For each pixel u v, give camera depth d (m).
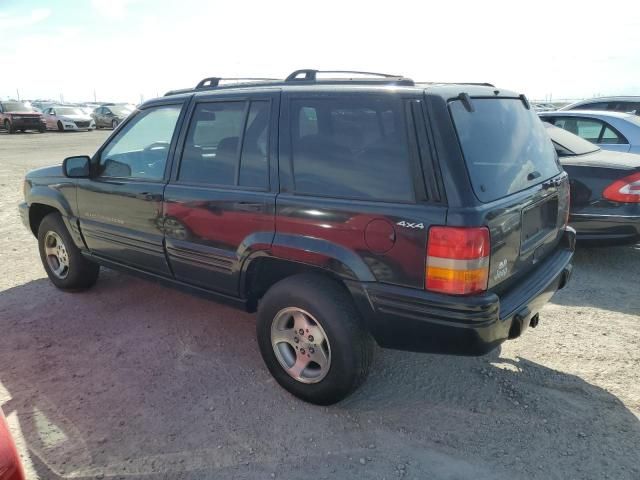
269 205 3.00
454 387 3.25
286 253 2.94
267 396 3.16
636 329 3.99
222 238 3.29
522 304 2.74
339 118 2.80
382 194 2.61
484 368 3.47
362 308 2.72
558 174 3.49
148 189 3.71
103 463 2.59
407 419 2.94
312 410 3.03
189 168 3.52
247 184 3.16
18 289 4.90
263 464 2.59
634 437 2.76
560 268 3.28
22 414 2.97
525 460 2.61
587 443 2.72
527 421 2.91
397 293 2.58
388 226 2.56
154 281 3.96
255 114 3.17
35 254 6.06
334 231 2.75
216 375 3.40
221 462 2.60
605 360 3.54
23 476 1.83
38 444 2.73
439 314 2.49
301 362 3.06
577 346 3.74
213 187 3.32
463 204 2.40
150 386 3.27
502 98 3.15
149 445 2.72
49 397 3.14
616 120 6.72
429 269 2.47
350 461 2.61
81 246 4.46
